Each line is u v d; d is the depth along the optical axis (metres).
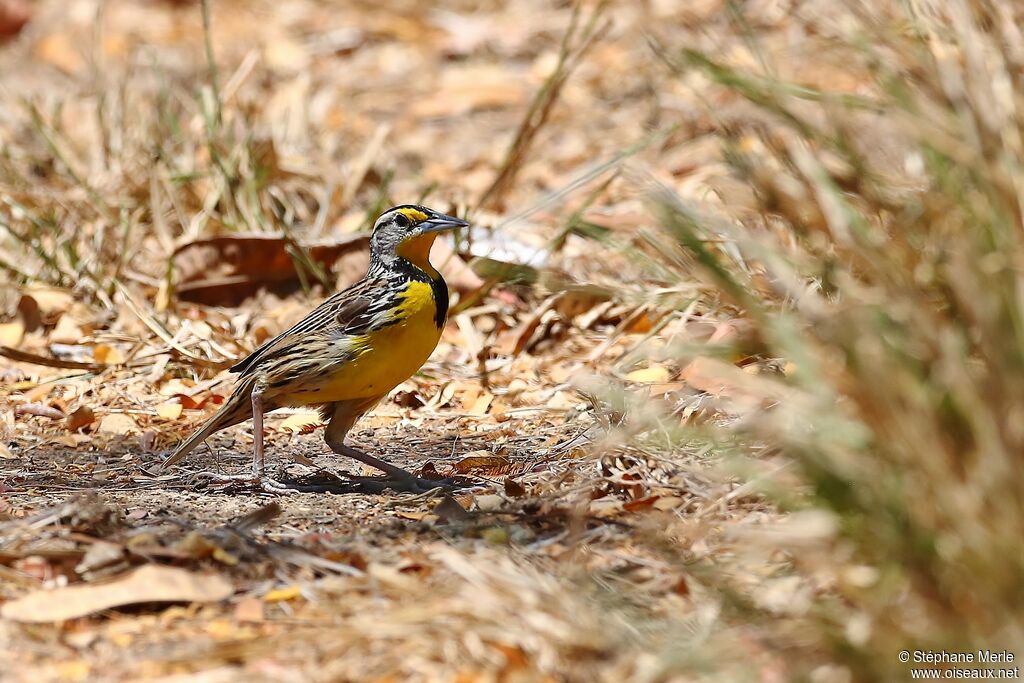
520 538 8.27
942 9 8.17
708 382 9.99
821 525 6.58
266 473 10.16
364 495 9.55
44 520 8.45
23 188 15.54
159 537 8.16
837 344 6.79
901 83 8.00
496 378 12.32
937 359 6.41
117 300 13.81
